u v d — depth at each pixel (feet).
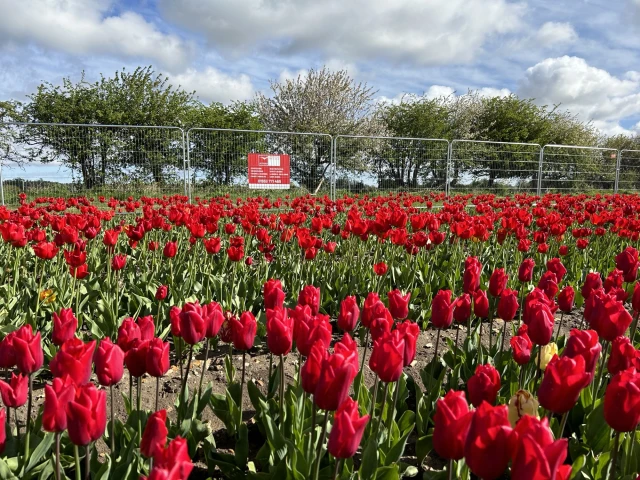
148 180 53.78
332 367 5.54
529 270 13.74
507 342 16.12
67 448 8.31
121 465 6.77
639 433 8.25
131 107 92.17
